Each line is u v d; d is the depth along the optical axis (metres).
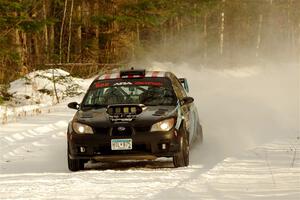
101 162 30.38
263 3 163.62
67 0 92.69
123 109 27.52
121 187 20.84
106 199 18.62
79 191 20.31
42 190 20.75
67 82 66.88
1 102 54.94
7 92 61.75
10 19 60.44
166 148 26.67
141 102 29.20
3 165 30.08
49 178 23.66
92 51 93.94
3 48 59.41
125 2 90.56
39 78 66.81
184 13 113.12
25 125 41.62
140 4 89.81
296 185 19.88
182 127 27.72
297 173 22.28
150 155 26.67
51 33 86.50
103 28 97.62
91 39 94.38
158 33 120.44
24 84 65.25
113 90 30.05
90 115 27.84
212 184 20.50
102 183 21.83
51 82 66.50
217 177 21.83
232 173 22.62
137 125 26.77
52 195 19.73
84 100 29.92
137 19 90.44
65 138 37.59
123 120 26.94
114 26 96.56
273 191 18.98
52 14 92.50
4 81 68.50
